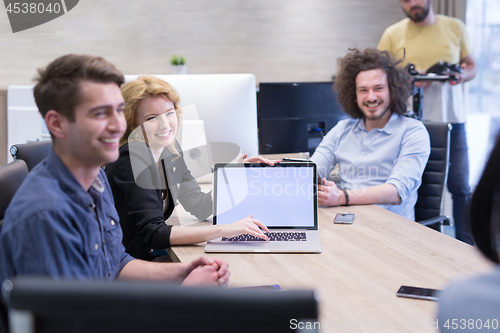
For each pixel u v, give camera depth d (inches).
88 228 34.8
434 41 127.6
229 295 15.6
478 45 187.5
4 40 149.6
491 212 19.0
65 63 32.0
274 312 15.4
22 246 30.0
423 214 81.9
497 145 18.9
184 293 15.6
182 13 165.3
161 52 165.2
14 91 79.0
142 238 54.4
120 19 159.6
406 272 42.1
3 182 39.4
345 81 83.0
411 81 96.3
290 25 177.2
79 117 32.2
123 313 15.6
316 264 44.8
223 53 171.3
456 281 16.9
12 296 15.8
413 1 123.5
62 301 15.6
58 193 32.4
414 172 73.7
